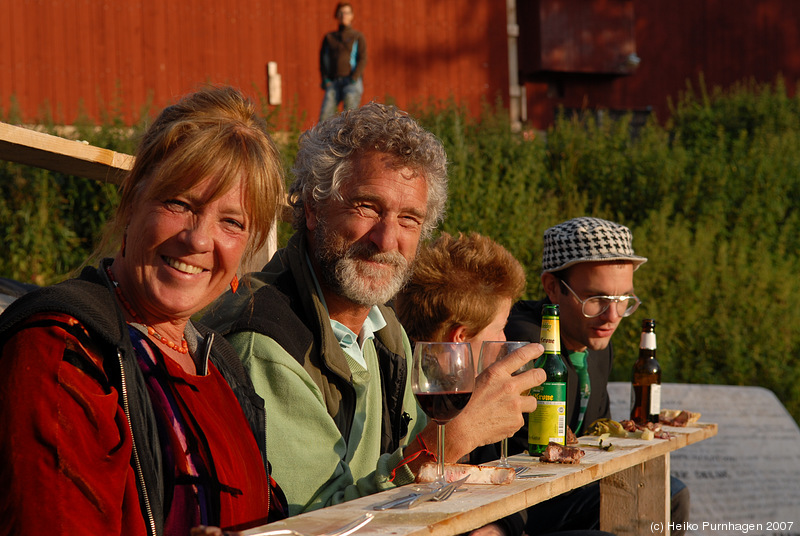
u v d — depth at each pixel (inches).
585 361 117.1
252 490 60.4
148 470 51.9
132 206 59.1
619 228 113.0
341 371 77.4
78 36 496.1
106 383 50.0
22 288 102.7
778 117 432.8
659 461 91.0
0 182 256.5
